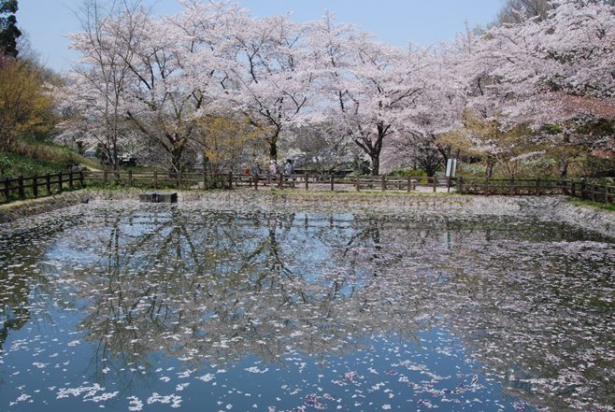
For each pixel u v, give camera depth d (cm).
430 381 593
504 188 2333
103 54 2523
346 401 548
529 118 2106
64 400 545
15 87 2341
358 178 2395
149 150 3006
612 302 887
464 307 857
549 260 1212
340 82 2558
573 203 2012
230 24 2661
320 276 1048
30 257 1165
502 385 587
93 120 2720
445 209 2197
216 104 2458
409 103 2656
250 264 1145
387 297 909
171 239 1424
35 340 700
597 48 1834
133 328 746
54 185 2159
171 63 2636
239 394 561
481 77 2855
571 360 654
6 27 3244
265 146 2716
